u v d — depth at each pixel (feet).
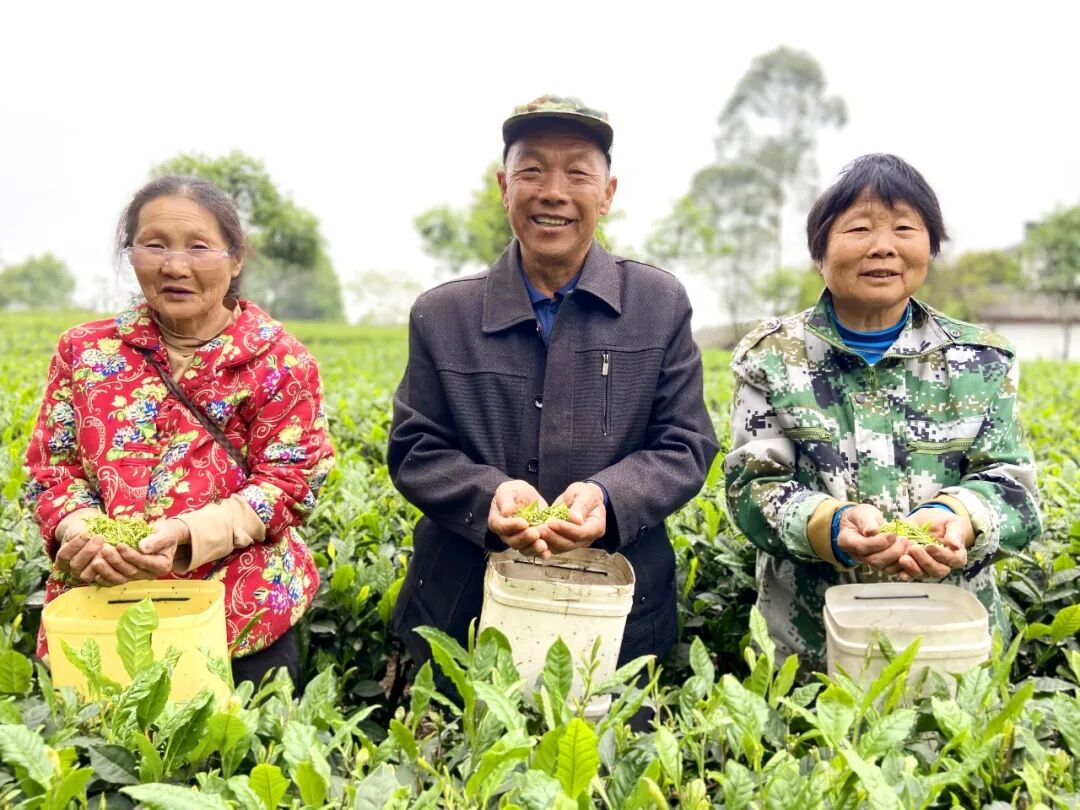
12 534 10.91
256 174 85.97
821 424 8.59
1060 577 9.69
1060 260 136.46
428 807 5.12
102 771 5.57
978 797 5.84
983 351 8.57
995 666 7.07
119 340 8.52
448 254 139.74
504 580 7.21
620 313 9.01
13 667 6.45
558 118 8.41
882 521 7.66
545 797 4.69
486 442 9.00
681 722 6.32
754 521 8.68
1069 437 20.07
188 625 6.84
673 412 9.07
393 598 10.14
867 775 4.87
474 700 6.13
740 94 225.76
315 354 53.06
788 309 154.92
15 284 278.87
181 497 8.25
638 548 9.05
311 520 12.46
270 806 5.05
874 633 6.89
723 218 207.00
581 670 6.54
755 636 6.75
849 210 8.30
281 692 6.52
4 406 19.66
